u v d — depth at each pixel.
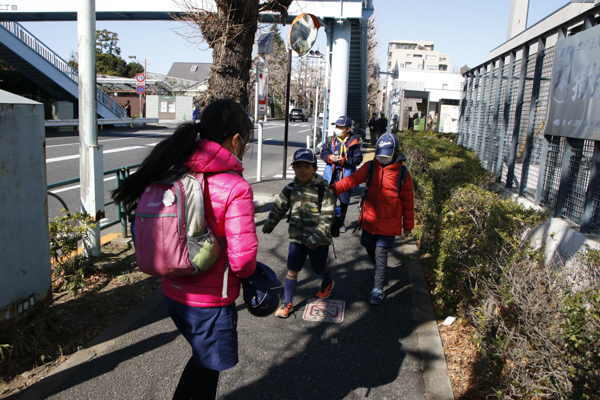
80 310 3.79
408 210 4.14
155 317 3.73
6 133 2.98
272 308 2.18
